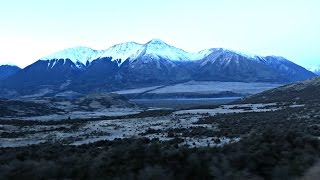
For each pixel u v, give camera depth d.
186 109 114.00
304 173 14.54
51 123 74.25
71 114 114.44
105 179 14.95
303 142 18.69
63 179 14.90
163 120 75.56
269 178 14.98
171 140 40.72
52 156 22.83
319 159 16.08
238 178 14.70
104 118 89.06
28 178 14.83
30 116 104.50
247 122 62.00
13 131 60.47
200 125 63.06
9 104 115.75
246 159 15.91
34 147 37.03
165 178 14.73
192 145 35.91
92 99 153.88
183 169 15.66
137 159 16.20
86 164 16.17
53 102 140.50
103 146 35.88
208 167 15.66
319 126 48.81
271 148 17.09
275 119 64.75
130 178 14.77
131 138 43.62
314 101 107.56
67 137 52.75
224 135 45.66
